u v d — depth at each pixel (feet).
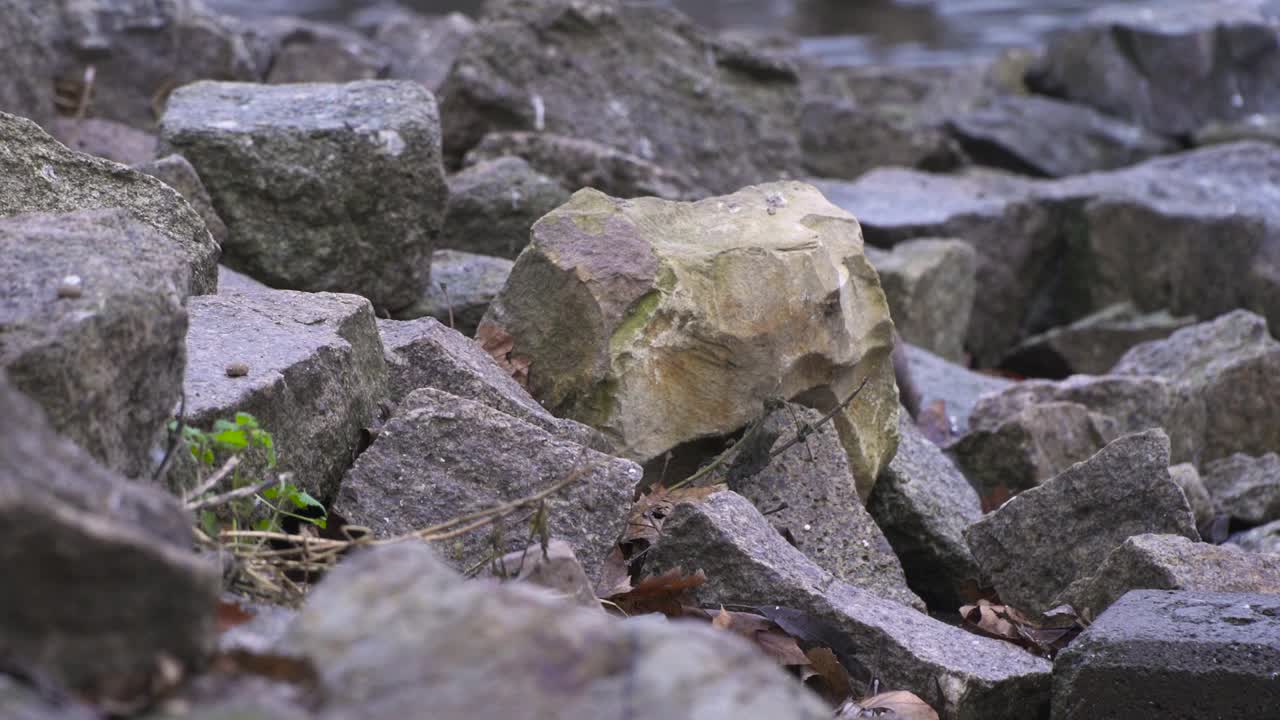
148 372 11.07
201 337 15.20
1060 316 41.63
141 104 36.96
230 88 24.81
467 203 27.45
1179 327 37.50
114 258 11.27
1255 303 39.22
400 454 15.30
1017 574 19.25
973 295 37.11
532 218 27.76
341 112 23.56
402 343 17.63
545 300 18.74
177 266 11.71
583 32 36.37
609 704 8.00
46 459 8.36
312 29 47.11
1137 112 54.39
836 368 19.43
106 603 7.95
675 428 18.56
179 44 37.27
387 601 8.57
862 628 15.60
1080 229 41.01
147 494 8.77
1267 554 17.69
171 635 8.15
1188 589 17.07
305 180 22.66
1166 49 54.39
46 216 11.83
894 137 49.26
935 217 38.83
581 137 35.88
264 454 14.05
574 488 15.46
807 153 49.39
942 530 20.21
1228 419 28.37
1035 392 26.66
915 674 15.43
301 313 16.37
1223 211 40.14
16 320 10.22
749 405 18.62
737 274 18.72
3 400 8.45
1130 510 18.92
